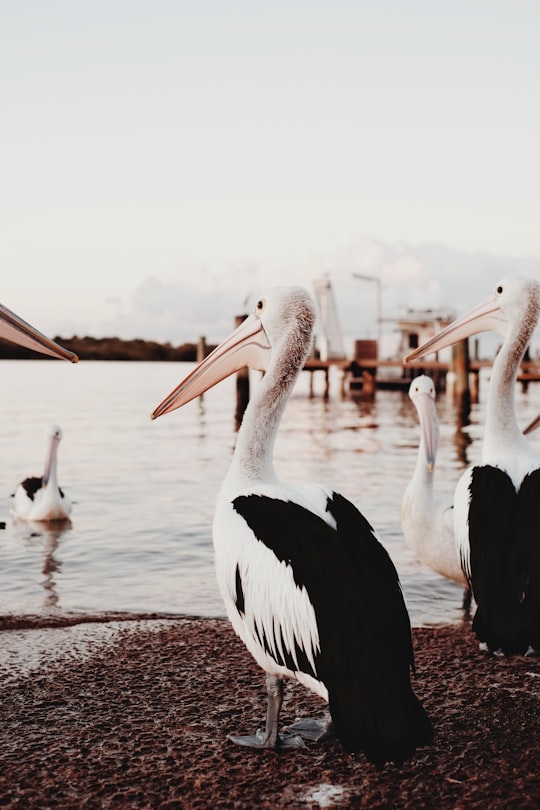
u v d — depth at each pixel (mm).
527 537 4523
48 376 66375
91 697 4625
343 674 3273
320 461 15000
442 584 7070
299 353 4223
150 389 44531
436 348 6035
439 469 13570
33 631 5840
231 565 3764
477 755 3881
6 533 9367
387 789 3580
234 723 4293
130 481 12898
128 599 6719
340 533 3654
